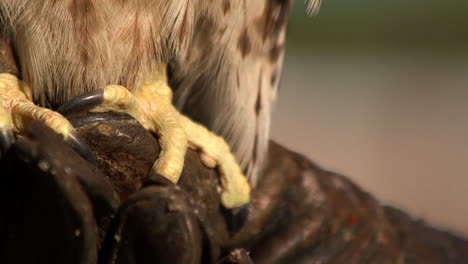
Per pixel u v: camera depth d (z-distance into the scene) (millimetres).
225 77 1807
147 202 1652
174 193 1654
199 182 1748
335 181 1892
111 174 1700
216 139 1761
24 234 1643
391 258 1896
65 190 1629
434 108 6867
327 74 7801
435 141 6020
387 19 9336
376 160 5414
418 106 6895
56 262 1640
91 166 1650
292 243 1845
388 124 6324
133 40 1744
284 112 6449
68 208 1631
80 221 1632
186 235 1652
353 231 1874
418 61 8289
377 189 4902
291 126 6023
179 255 1652
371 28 9180
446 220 4453
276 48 1827
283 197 1856
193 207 1657
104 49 1739
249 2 1789
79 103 1695
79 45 1734
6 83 1715
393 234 1932
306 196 1865
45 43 1731
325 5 9195
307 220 1856
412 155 5633
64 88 1744
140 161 1704
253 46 1809
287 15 1820
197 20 1775
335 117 6355
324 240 1856
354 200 1890
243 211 1767
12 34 1731
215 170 1760
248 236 1837
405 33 8984
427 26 9203
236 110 1823
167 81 1792
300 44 8836
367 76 7832
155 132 1739
